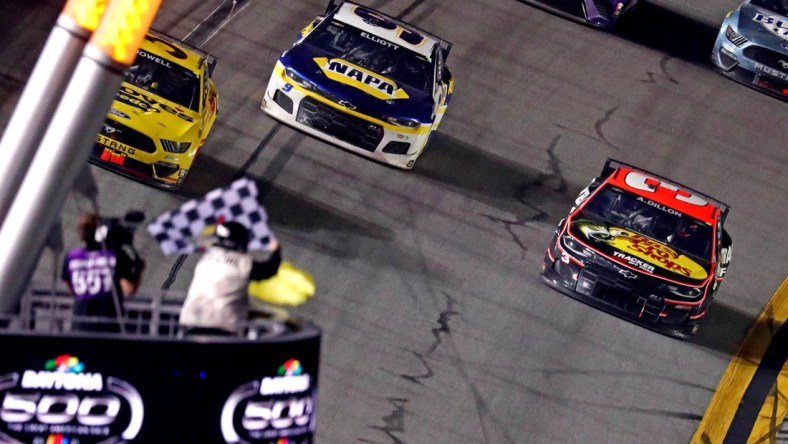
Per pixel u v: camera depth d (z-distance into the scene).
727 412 51.50
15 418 22.88
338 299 51.31
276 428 24.27
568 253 53.97
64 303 26.16
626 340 54.38
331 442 44.12
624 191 57.03
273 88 58.81
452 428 46.47
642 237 55.03
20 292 23.03
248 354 23.84
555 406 49.12
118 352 23.20
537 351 52.03
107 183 52.78
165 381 23.42
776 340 57.88
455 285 54.69
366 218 57.31
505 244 58.94
